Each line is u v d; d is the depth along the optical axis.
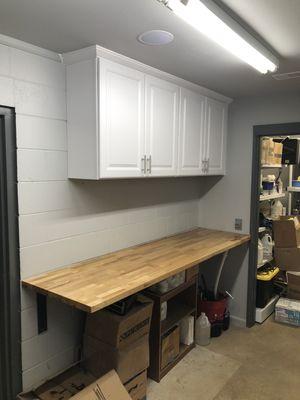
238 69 2.44
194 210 3.74
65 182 2.31
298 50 2.05
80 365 2.31
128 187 2.84
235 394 2.48
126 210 2.84
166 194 3.29
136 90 2.33
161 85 2.55
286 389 2.55
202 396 2.46
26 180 2.07
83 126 2.18
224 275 3.68
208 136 3.19
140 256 2.63
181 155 2.84
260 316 3.61
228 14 1.61
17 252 2.05
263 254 3.86
